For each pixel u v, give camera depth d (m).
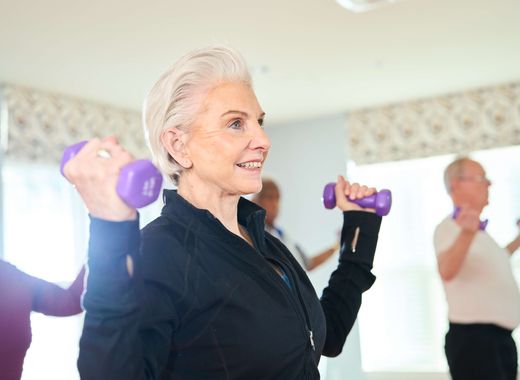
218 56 1.07
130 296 0.74
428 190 6.05
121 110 5.91
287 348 0.99
